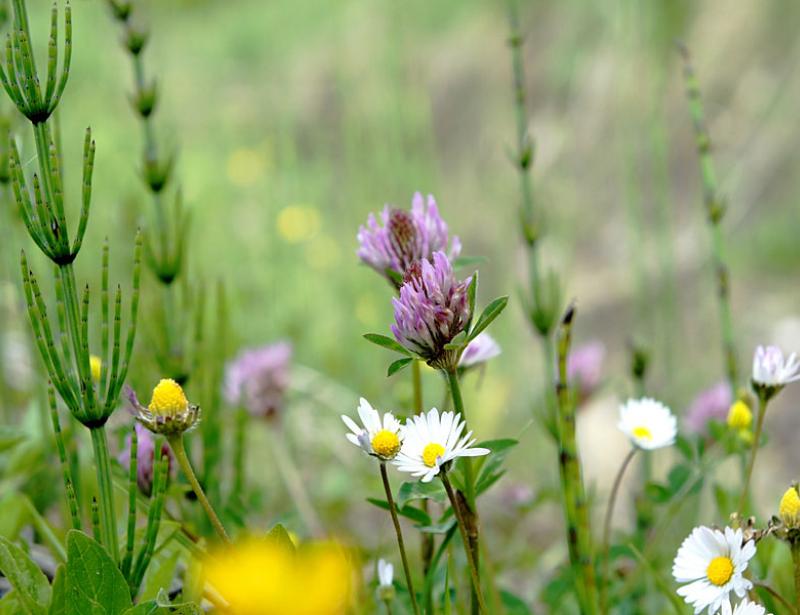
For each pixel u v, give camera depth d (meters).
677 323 2.04
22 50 0.75
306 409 1.48
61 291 0.76
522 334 2.05
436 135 3.54
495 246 2.70
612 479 1.83
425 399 1.58
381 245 0.82
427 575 0.81
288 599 0.73
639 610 0.92
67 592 0.75
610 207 2.89
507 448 0.79
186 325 0.95
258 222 2.53
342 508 1.27
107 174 2.17
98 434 0.76
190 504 0.89
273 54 4.08
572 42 3.41
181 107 3.55
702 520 1.02
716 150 2.98
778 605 0.81
